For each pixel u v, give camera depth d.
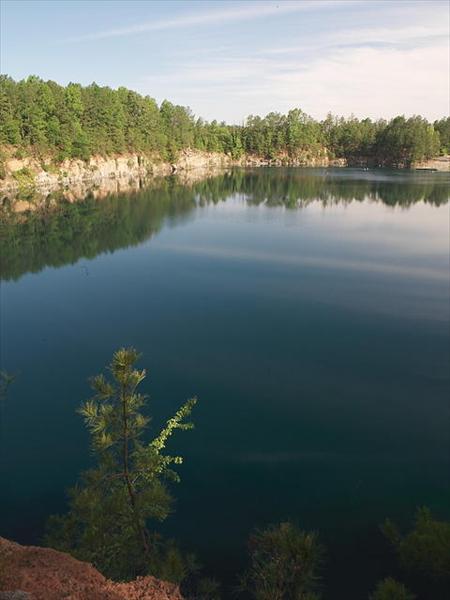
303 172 186.50
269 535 9.92
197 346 33.94
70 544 11.42
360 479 20.66
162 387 28.44
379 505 19.05
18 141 126.06
